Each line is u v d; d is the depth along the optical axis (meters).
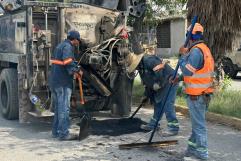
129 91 10.90
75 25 10.90
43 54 10.50
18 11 11.02
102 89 10.46
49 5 10.48
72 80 9.84
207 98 8.50
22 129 10.66
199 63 8.38
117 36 10.64
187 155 8.73
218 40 11.51
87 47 10.50
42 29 10.70
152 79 10.01
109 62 10.34
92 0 11.89
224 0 11.12
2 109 11.67
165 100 9.18
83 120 9.81
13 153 9.00
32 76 10.43
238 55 21.25
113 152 9.02
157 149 9.18
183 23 37.03
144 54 10.19
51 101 10.34
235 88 15.95
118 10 11.80
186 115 11.91
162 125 10.89
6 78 11.22
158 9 14.53
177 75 8.91
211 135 10.11
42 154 8.94
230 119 10.81
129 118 10.95
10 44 11.63
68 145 9.47
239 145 9.45
